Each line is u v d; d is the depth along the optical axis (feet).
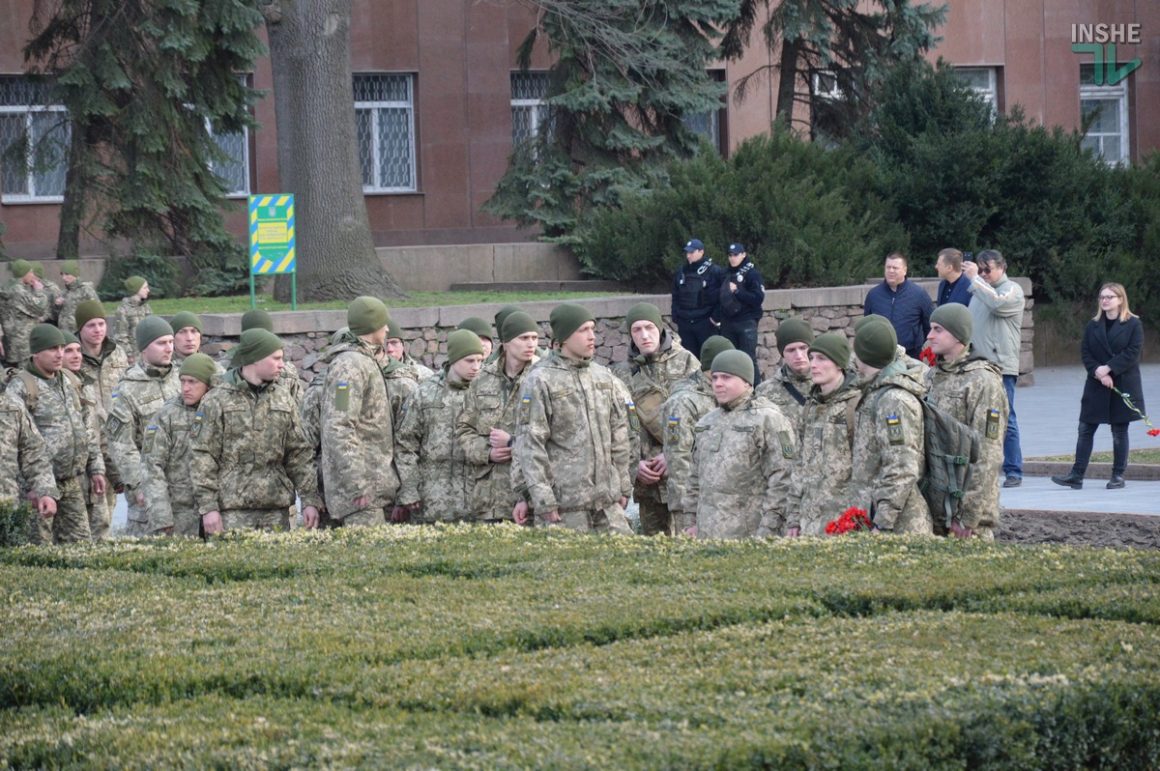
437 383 40.04
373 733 17.15
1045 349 106.32
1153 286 108.58
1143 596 23.90
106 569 29.25
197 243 108.06
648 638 21.89
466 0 131.34
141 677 19.95
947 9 119.55
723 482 36.32
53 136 105.70
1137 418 54.44
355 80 129.80
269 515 37.76
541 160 114.73
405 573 27.63
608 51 110.83
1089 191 109.70
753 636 21.39
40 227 118.21
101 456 44.09
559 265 111.86
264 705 18.81
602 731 16.84
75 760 17.08
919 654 20.10
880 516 31.65
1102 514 46.55
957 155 105.19
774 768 16.05
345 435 38.09
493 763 15.84
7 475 39.88
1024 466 60.03
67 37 103.55
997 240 106.01
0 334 83.61
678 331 77.87
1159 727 18.72
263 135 125.39
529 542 30.76
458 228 132.16
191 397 38.58
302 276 96.02
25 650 21.70
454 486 39.81
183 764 16.47
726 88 117.80
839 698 17.97
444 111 131.23
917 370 35.17
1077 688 18.40
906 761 16.71
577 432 37.58
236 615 23.89
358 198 96.78
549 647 21.31
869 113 118.21
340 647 21.22
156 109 101.09
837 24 119.44
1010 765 17.48
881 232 104.68
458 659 20.53
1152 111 151.74
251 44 103.65
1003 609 23.61
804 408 34.12
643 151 115.34
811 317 91.81
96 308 45.83
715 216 99.09
